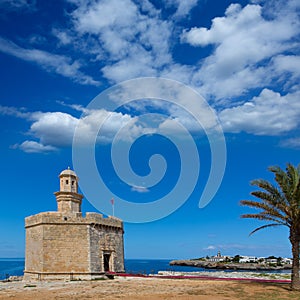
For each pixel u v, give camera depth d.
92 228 54.91
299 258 34.50
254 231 35.66
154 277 51.44
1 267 192.25
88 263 52.94
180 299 29.20
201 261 178.50
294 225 33.56
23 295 33.50
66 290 37.09
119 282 45.09
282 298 29.20
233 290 34.41
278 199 33.91
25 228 58.06
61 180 59.41
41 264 51.88
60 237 53.12
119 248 59.75
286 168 34.59
